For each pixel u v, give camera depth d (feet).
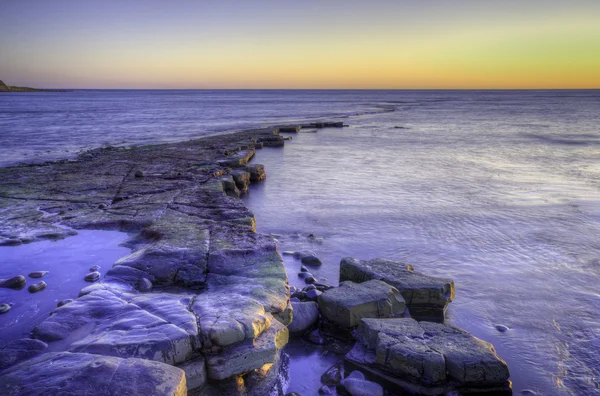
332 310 22.07
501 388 17.54
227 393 15.88
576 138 117.29
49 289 23.22
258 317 17.17
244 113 242.37
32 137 115.65
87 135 122.11
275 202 49.98
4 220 33.37
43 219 33.63
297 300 24.77
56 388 11.41
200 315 17.03
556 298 26.40
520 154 88.58
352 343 21.22
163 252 23.91
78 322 16.61
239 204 37.04
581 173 66.69
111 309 17.52
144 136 120.78
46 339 15.64
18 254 27.50
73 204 37.60
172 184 45.57
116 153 73.82
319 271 30.27
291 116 219.61
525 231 38.81
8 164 70.28
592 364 19.90
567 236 37.40
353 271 27.22
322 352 20.58
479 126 159.63
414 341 18.81
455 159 82.58
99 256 27.22
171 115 219.41
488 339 21.97
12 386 11.54
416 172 69.05
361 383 17.54
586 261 32.01
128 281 21.15
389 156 87.30
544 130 141.08
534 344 21.50
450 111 268.21
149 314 16.98
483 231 38.91
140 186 44.57
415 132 139.44
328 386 17.99
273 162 79.51
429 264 31.58
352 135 130.62
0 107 294.05
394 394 17.88
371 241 36.50
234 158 64.85
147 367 12.57
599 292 27.20
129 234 30.86
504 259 32.48
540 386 18.29
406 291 24.27
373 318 21.24
